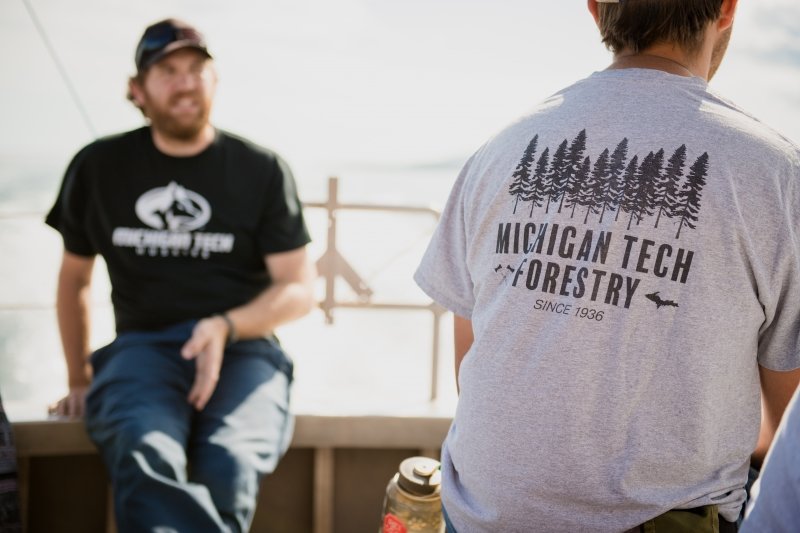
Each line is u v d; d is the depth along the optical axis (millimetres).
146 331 2078
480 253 1214
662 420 1055
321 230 12086
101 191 2049
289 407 2049
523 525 1124
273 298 2055
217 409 1881
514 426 1109
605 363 1062
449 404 2266
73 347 2133
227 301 2080
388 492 1671
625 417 1060
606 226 1074
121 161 2053
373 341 11562
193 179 2053
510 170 1173
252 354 2053
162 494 1617
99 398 1888
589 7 1284
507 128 1230
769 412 1183
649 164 1073
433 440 2145
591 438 1070
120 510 1639
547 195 1125
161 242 2057
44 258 14133
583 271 1077
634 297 1054
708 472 1097
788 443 807
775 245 1045
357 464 2191
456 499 1219
